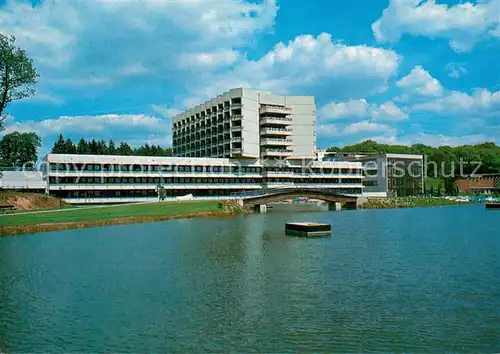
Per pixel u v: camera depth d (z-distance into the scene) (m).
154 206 115.50
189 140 196.00
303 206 166.88
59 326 28.86
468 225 90.62
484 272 43.09
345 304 32.69
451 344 25.52
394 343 25.70
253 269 44.91
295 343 25.80
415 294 35.22
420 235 73.00
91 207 111.75
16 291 37.09
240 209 124.94
